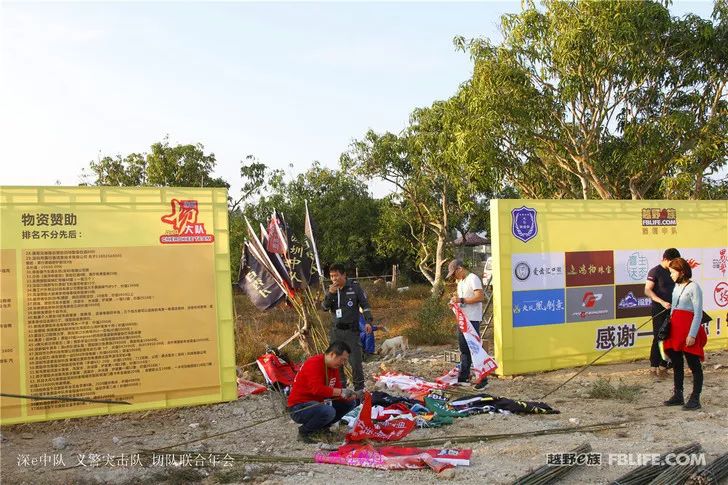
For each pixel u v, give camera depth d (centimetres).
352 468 594
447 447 652
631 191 1766
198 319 841
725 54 1638
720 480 538
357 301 877
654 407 807
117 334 802
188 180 2728
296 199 3341
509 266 1019
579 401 851
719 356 1147
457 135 1717
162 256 827
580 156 1733
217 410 838
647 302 1116
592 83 1644
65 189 788
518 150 1833
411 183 2827
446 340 1410
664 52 1648
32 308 770
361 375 871
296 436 716
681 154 1694
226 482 564
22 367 763
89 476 586
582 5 1556
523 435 684
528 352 1029
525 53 1642
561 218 1055
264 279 1078
